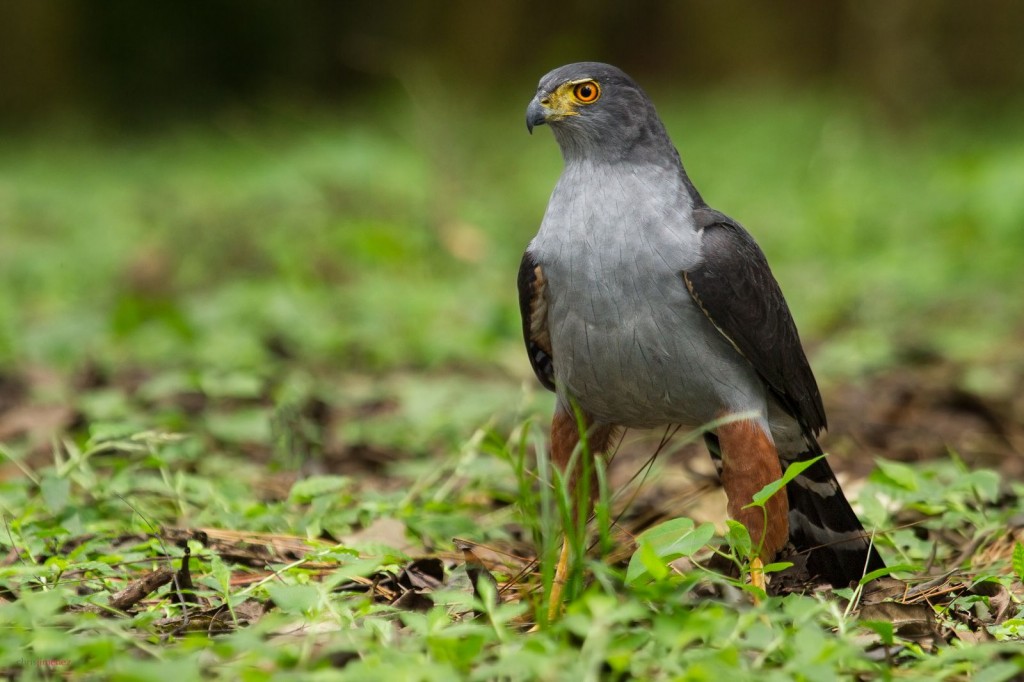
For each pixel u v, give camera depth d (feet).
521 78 132.05
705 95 126.82
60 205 79.36
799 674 16.97
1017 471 34.83
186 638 19.45
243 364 42.70
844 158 81.10
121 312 47.16
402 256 61.57
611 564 24.35
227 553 25.23
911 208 71.92
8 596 22.35
